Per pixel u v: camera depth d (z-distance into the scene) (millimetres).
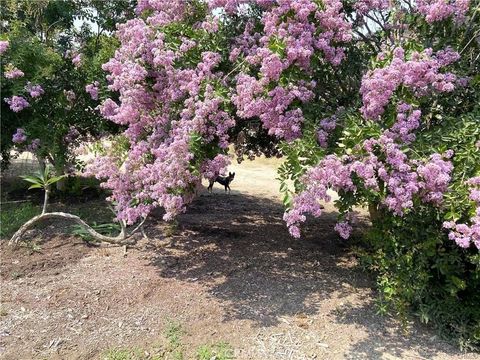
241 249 5578
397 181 3500
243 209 7586
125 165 4383
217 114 4168
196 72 4504
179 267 4984
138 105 4617
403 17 4625
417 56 3855
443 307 4055
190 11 5109
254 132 5832
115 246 5488
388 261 4051
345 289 4664
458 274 4043
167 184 4016
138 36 4598
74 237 5691
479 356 3727
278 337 3775
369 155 3605
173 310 4090
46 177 5531
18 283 4484
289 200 3746
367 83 3805
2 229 5816
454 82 4258
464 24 4559
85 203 7184
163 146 4238
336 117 4246
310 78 4340
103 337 3682
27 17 6973
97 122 6809
